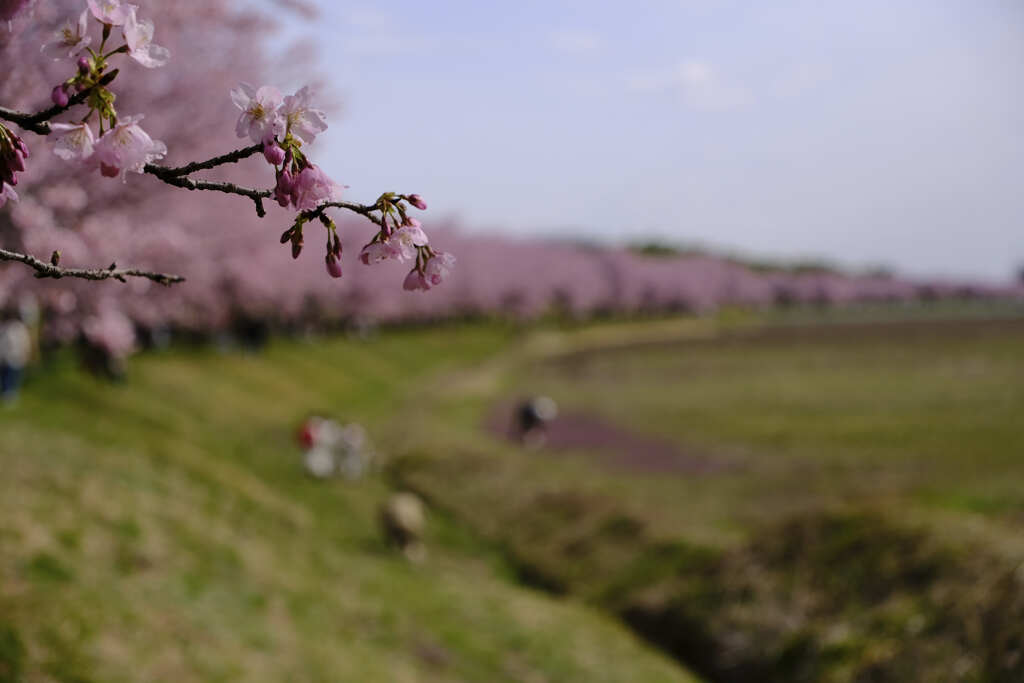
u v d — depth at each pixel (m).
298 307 42.47
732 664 11.73
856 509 13.25
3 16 1.99
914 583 11.02
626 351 70.75
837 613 11.38
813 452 23.28
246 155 1.80
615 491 19.38
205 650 8.07
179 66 9.74
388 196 1.94
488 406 37.09
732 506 17.67
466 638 11.52
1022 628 9.36
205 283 16.45
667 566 14.51
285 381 34.12
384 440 27.00
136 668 7.07
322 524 16.84
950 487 14.88
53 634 6.92
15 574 7.77
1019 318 118.19
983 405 30.33
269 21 10.30
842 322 116.94
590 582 15.23
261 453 21.50
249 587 10.62
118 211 9.02
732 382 44.44
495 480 20.67
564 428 30.48
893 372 45.94
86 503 10.66
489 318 94.19
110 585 8.51
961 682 9.36
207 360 31.97
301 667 8.80
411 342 63.59
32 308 11.23
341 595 11.89
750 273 157.25
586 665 11.25
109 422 17.86
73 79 1.74
